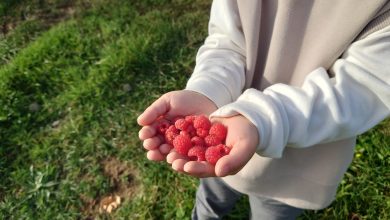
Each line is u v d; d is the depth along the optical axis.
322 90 0.35
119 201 0.80
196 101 0.39
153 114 0.37
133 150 0.86
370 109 0.36
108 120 0.91
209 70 0.42
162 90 0.95
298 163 0.46
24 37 1.10
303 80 0.40
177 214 0.76
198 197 0.63
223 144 0.34
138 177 0.83
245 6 0.41
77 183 0.82
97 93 0.94
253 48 0.42
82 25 1.09
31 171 0.84
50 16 1.14
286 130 0.35
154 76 0.97
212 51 0.45
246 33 0.42
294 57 0.40
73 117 0.92
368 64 0.34
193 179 0.80
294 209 0.53
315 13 0.38
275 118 0.34
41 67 1.00
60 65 1.00
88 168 0.84
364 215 0.74
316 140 0.36
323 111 0.35
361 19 0.34
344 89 0.35
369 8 0.33
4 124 0.92
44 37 1.06
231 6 0.43
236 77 0.42
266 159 0.46
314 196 0.48
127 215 0.78
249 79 0.44
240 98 0.37
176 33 1.05
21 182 0.83
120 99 0.94
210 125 0.36
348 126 0.35
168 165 0.82
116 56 0.99
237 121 0.34
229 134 0.34
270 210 0.54
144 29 1.06
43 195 0.80
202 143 0.35
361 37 0.35
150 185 0.81
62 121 0.92
